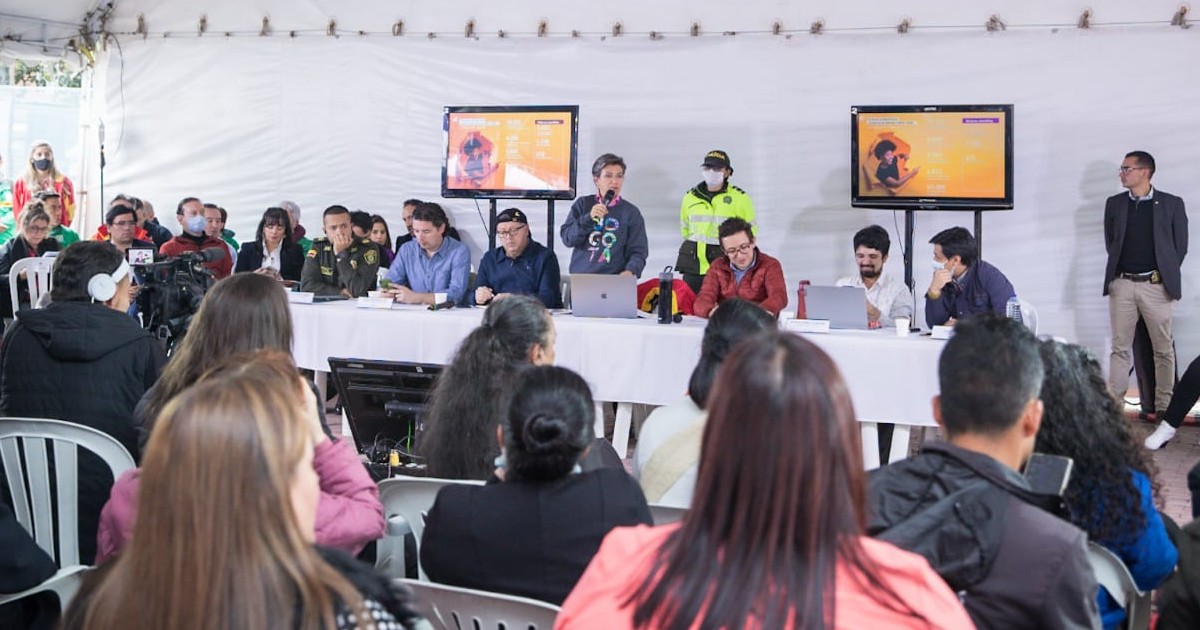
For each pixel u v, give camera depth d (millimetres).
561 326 4367
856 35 6586
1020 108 6375
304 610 962
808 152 6711
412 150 7480
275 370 1104
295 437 1009
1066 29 6281
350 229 5859
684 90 6895
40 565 1698
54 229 7207
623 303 4559
